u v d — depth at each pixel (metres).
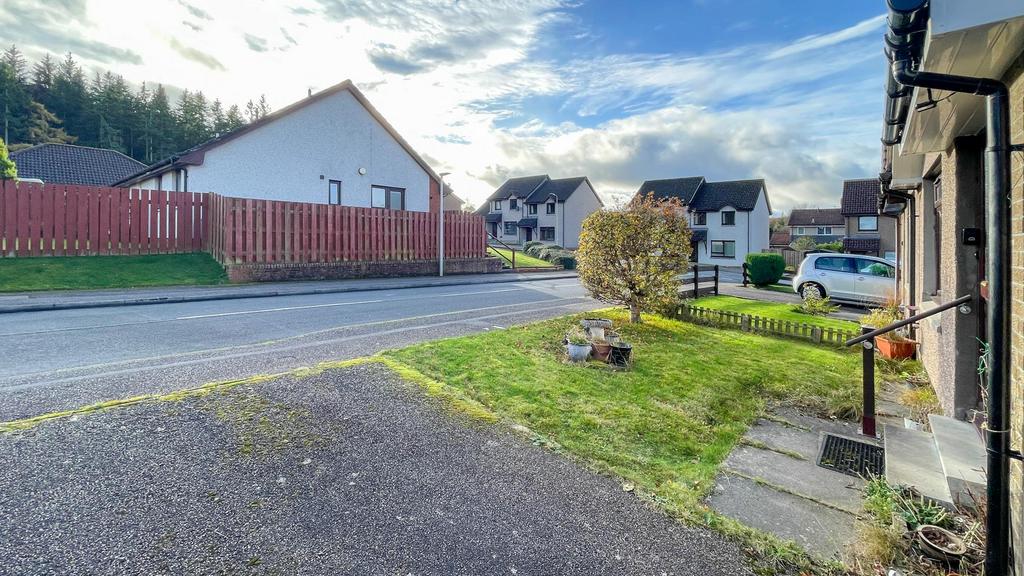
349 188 20.86
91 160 27.94
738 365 6.34
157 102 63.66
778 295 15.82
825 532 2.88
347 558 2.43
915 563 2.59
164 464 3.17
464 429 3.96
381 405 4.32
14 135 49.31
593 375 5.51
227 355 5.74
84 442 3.37
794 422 4.72
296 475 3.15
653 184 43.12
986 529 2.32
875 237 34.38
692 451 3.91
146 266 13.20
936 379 5.29
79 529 2.51
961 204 4.23
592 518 2.87
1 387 4.38
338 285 14.19
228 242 13.78
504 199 51.22
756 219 38.34
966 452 3.42
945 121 3.52
